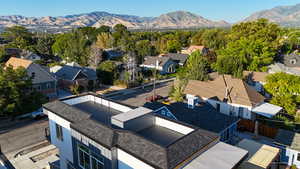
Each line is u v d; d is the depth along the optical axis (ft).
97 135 36.04
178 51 295.48
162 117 43.29
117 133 35.50
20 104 83.92
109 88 140.97
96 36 328.49
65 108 47.47
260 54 144.56
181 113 69.46
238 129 76.69
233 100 83.56
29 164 56.54
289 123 73.41
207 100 90.27
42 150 63.41
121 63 178.60
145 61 198.90
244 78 120.67
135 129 40.50
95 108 53.16
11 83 81.87
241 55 139.95
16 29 318.04
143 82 153.89
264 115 75.92
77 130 39.22
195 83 102.42
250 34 196.95
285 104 83.20
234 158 33.14
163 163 28.40
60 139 48.96
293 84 85.35
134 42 283.79
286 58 172.55
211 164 31.45
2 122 84.02
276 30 198.08
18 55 214.69
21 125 81.25
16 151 62.75
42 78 115.14
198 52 147.33
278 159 54.80
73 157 43.42
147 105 76.02
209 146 35.81
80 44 222.89
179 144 32.35
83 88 134.21
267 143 66.80
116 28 377.30
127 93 128.57
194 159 32.60
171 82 158.61
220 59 128.88
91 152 37.70
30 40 315.17
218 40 282.77
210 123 63.46
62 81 137.49
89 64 189.26
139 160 30.83
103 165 35.91
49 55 259.39
